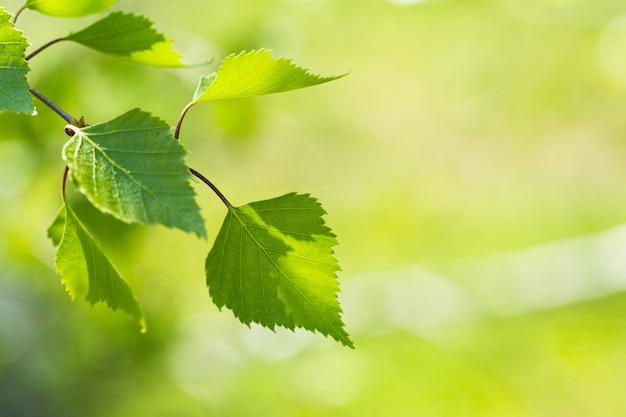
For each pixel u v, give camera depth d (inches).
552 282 82.9
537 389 77.9
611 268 81.9
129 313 28.1
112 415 61.2
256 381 73.0
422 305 81.4
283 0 57.0
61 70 48.4
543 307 81.8
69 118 26.3
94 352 59.9
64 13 28.7
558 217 101.5
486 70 87.5
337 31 75.6
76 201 47.8
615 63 76.7
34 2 28.6
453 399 76.0
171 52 29.3
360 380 76.3
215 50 51.8
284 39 55.1
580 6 73.9
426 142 101.7
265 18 54.9
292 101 72.5
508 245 100.1
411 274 84.5
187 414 65.4
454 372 77.8
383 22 78.0
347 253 96.0
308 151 88.4
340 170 92.8
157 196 25.6
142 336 59.7
